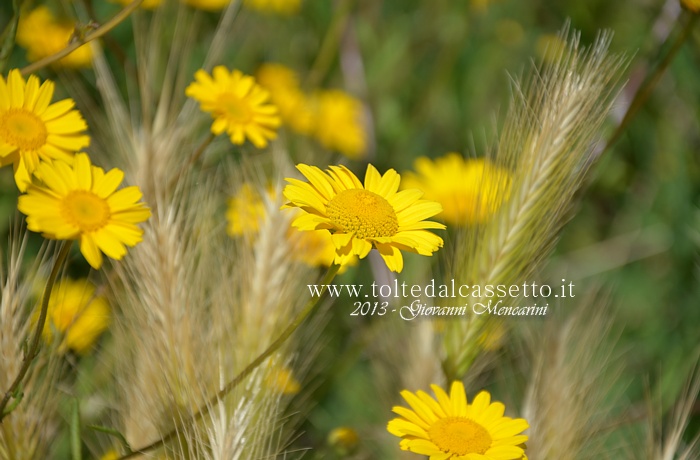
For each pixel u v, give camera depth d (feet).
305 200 1.67
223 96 2.01
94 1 2.45
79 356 2.04
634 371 2.40
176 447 1.77
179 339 1.80
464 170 2.31
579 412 1.96
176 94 2.03
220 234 2.00
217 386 1.80
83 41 1.82
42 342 1.75
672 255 2.70
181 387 1.79
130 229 1.63
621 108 2.40
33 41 2.22
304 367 1.91
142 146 1.98
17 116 1.70
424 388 2.02
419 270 2.23
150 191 1.95
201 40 2.63
